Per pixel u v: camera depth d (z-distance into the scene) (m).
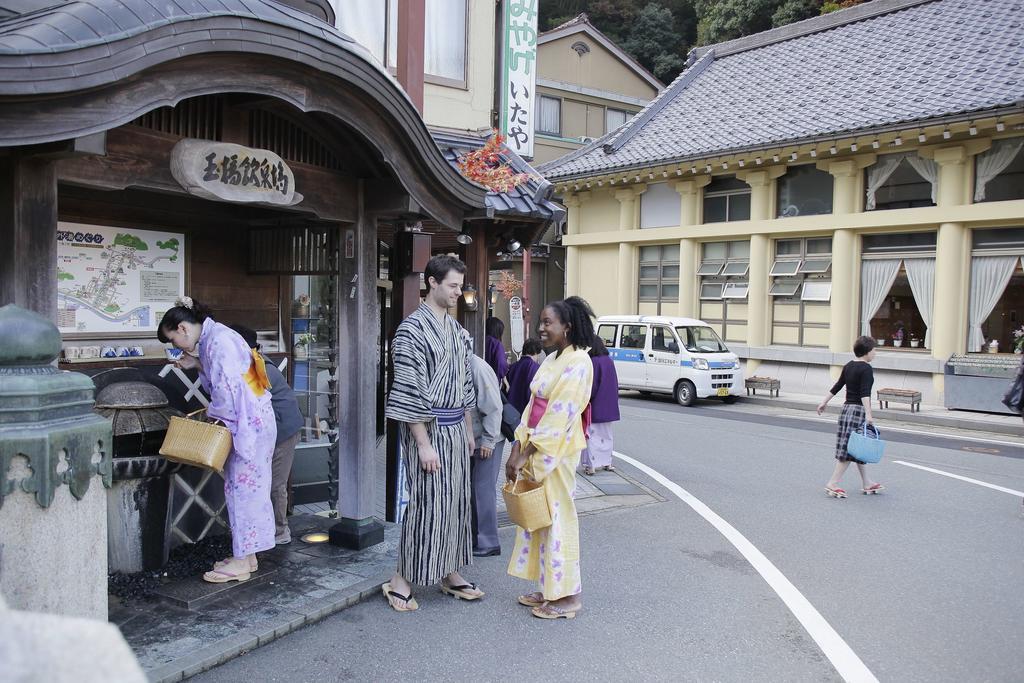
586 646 3.81
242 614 3.92
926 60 16.16
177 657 3.39
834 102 16.30
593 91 24.98
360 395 4.96
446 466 4.11
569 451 4.11
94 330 4.72
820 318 16.25
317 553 4.92
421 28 7.84
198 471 4.90
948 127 13.33
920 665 3.63
